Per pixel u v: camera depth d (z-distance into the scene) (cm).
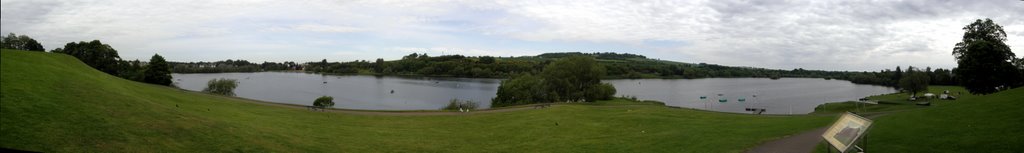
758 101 14100
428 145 3472
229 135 2920
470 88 17062
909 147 2378
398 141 3572
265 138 3033
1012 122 2497
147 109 3180
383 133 3956
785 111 11206
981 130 2470
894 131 2777
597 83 10525
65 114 2588
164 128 2769
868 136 2745
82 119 2578
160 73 9831
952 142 2348
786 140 2956
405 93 14825
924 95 11238
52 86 3117
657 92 17162
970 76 6347
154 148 2398
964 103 3391
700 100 14162
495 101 10344
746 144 2934
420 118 5219
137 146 2373
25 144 2066
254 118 4056
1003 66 6325
